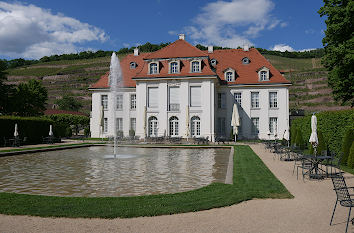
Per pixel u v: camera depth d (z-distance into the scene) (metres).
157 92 35.62
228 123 38.28
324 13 25.20
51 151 22.56
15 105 40.78
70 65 128.50
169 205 6.89
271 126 37.75
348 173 11.84
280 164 14.63
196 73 34.44
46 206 6.78
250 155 18.25
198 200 7.36
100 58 135.50
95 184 9.79
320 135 16.12
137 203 7.05
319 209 6.80
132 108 39.62
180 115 34.62
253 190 8.51
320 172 11.94
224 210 6.69
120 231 5.34
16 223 5.73
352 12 22.59
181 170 12.91
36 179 10.70
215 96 37.00
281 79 37.62
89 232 5.28
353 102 26.84
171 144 29.22
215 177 11.17
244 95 38.16
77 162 15.70
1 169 13.12
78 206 6.78
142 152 21.98
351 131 14.28
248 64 40.00
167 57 35.69
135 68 41.81
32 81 50.81
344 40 23.91
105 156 18.88
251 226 5.64
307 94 75.38
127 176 11.35
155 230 5.39
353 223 5.76
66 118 51.22
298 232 5.35
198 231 5.35
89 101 91.19
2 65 40.38
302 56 116.75
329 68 26.14
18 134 27.94
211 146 25.77
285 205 7.12
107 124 40.62
